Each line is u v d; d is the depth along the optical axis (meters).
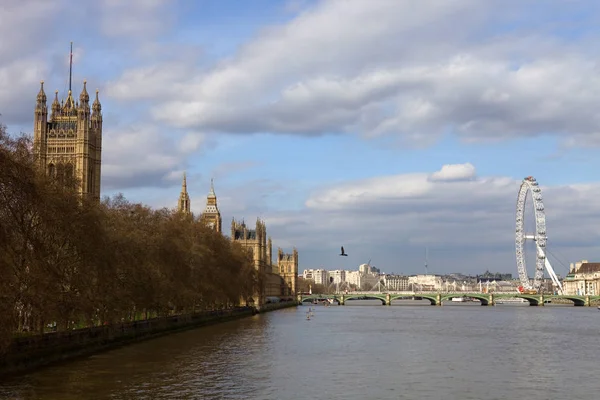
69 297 107.44
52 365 104.38
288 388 91.19
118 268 135.38
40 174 102.25
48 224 100.06
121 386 88.69
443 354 134.62
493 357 129.88
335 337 172.75
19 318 103.25
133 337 143.50
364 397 86.12
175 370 103.50
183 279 177.25
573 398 87.31
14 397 80.44
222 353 127.88
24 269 95.94
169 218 191.50
